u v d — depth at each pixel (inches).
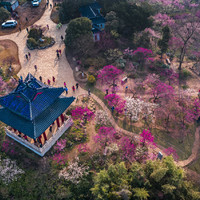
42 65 2655.0
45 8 3631.9
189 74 2701.8
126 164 1792.6
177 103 2255.2
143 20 2984.7
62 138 1903.3
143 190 1505.9
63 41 2930.6
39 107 1632.6
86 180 1696.6
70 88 2401.6
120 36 3002.0
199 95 2396.7
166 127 2114.9
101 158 1819.6
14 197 1622.8
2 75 2475.4
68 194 1621.6
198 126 2159.2
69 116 1988.2
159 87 2225.6
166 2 3769.7
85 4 3233.3
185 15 3378.4
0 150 1833.2
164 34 2677.2
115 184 1549.0
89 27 2770.7
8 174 1688.0
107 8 3137.3
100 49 2866.6
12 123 1642.5
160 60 2851.9
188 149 1974.7
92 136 1971.0
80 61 2682.1
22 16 3425.2
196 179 1707.7
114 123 2111.2
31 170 1731.1
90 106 2218.3
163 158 1782.7
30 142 1845.5
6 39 2999.5
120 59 2748.5
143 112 2126.0
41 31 3043.8
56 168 1743.4
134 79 2576.3
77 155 1828.2
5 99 1688.0
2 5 3432.6
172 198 1531.7
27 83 1651.1
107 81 2502.5
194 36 3078.2
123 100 2249.0
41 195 1638.8
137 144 1939.0
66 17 3297.2
